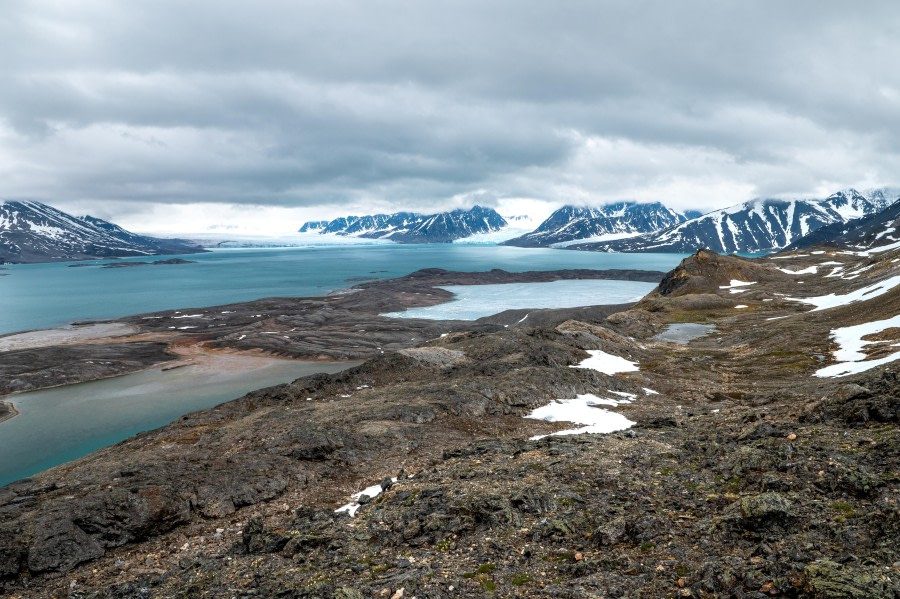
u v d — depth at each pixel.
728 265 191.50
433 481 25.50
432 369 68.19
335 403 54.19
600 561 15.17
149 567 23.14
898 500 14.92
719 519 16.11
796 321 98.56
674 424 34.12
